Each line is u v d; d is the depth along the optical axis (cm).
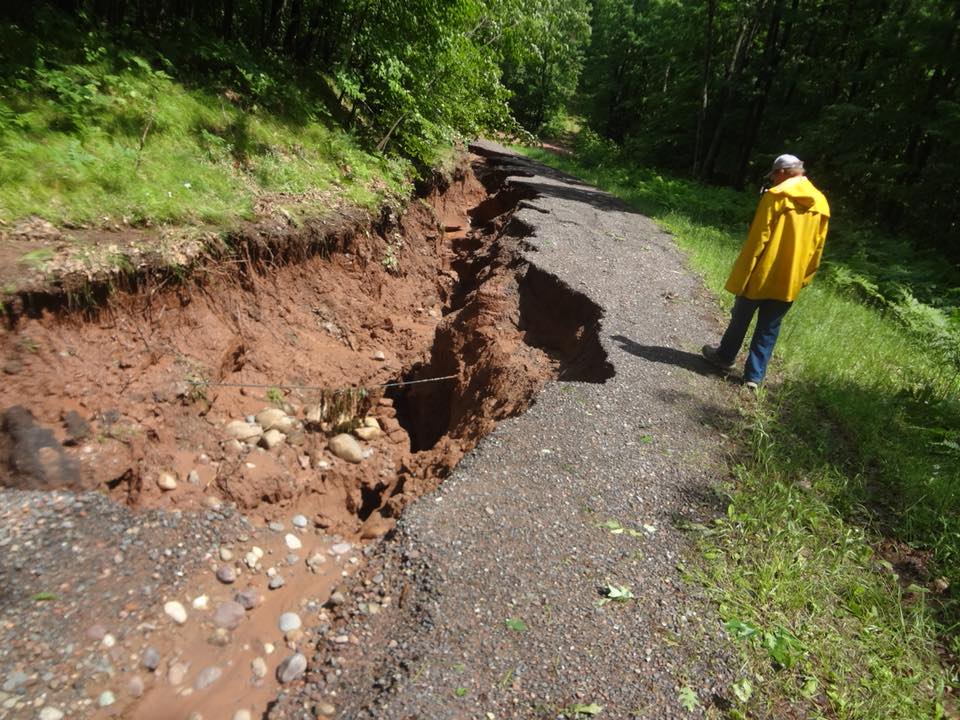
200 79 670
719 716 231
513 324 637
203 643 285
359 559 367
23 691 237
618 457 383
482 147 1877
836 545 326
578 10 3331
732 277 473
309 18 896
